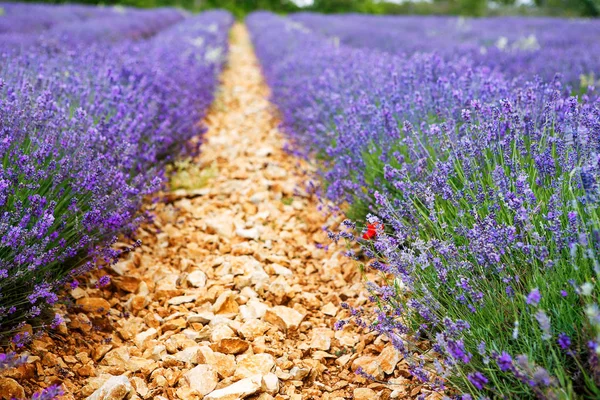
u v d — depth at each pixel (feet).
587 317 5.42
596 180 6.12
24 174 8.39
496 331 6.58
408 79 13.07
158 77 17.31
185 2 96.43
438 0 95.96
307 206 13.85
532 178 7.95
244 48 50.85
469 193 8.03
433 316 6.84
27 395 6.72
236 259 11.19
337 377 7.86
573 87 16.17
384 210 8.48
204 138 17.95
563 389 5.03
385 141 11.30
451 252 7.02
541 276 6.21
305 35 40.06
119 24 41.32
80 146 9.73
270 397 7.20
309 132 15.51
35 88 11.64
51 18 41.91
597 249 5.91
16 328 7.15
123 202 9.41
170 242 11.84
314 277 10.70
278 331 8.92
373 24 56.08
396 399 7.07
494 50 24.18
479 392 5.74
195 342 8.50
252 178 15.65
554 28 45.27
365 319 8.83
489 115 9.00
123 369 7.72
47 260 7.72
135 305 9.32
